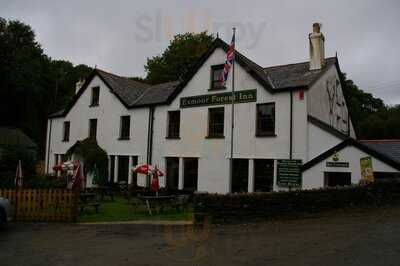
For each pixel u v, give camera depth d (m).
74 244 8.66
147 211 14.88
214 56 19.59
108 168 24.20
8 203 11.11
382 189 12.98
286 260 6.73
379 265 6.26
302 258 6.81
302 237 8.57
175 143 20.70
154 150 21.73
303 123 16.09
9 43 39.38
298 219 11.16
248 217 11.09
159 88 25.06
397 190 13.14
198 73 20.12
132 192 20.89
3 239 9.34
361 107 48.38
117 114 24.25
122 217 13.30
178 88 20.83
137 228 10.83
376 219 10.44
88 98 26.52
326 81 18.45
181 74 36.31
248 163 17.70
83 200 15.61
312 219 11.02
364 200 12.75
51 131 29.52
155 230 10.42
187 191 19.59
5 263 7.02
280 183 16.00
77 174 15.51
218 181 18.59
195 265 6.67
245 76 18.22
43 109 49.12
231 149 16.92
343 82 20.94
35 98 44.19
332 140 15.22
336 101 19.69
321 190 11.95
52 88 50.06
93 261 7.09
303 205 11.63
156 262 6.93
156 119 21.92
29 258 7.37
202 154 19.39
